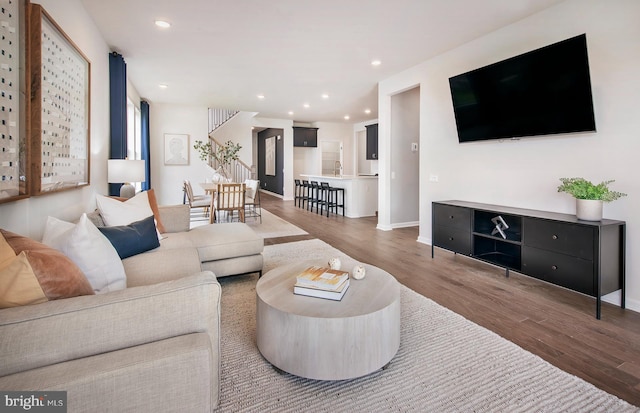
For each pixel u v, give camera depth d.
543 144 3.35
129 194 4.00
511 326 2.43
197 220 6.92
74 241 1.54
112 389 1.02
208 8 3.24
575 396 1.67
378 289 2.08
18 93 1.83
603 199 2.71
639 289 2.68
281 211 8.52
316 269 2.19
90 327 1.08
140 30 3.74
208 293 1.29
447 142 4.50
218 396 1.56
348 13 3.33
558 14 3.15
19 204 1.93
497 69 3.48
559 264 2.81
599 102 2.88
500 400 1.64
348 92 6.70
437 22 3.54
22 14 1.87
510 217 3.54
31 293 1.12
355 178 7.68
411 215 6.48
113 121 4.32
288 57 4.62
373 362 1.77
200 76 5.58
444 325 2.41
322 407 1.59
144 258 2.36
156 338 1.18
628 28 2.68
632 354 2.07
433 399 1.65
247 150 10.85
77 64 2.88
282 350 1.79
